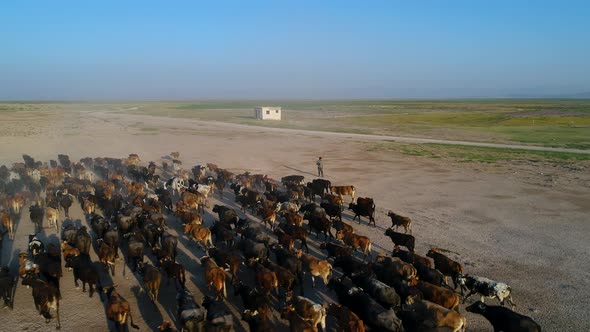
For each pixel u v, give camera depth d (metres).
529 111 129.62
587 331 13.08
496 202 28.12
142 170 34.91
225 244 19.95
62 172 33.50
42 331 12.99
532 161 43.69
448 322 12.15
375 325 12.42
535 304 14.74
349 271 16.16
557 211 26.03
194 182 30.66
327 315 14.30
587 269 17.59
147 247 19.61
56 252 16.81
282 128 80.75
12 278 14.57
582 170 38.72
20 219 23.81
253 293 13.52
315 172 38.47
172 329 12.04
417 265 15.88
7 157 45.56
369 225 23.56
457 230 22.53
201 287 15.91
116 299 12.84
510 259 18.62
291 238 18.31
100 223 19.95
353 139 62.84
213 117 114.88
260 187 32.84
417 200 28.69
